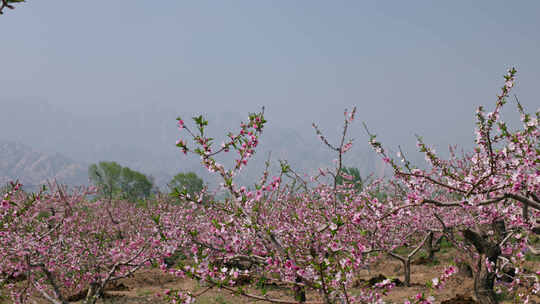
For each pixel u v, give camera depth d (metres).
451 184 6.06
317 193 9.07
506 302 7.84
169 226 8.57
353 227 6.33
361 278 13.21
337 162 6.49
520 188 4.85
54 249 9.16
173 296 4.54
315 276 4.45
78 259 10.09
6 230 7.25
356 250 4.44
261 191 4.98
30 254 7.56
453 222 12.77
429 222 12.59
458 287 11.44
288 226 7.62
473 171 5.88
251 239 5.61
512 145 4.81
